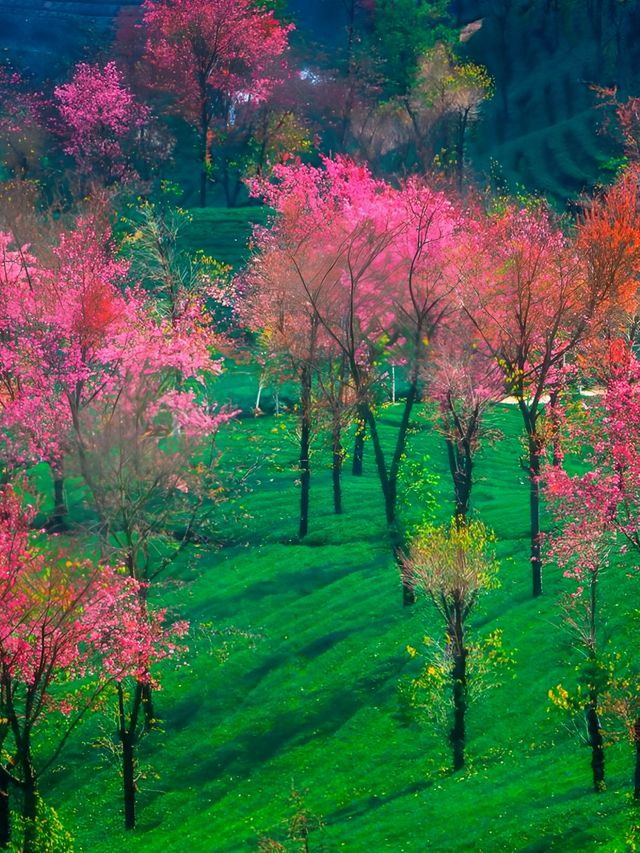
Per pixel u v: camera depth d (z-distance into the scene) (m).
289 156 151.50
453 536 49.69
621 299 62.44
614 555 60.59
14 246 83.12
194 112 157.62
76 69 172.62
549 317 62.50
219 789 51.34
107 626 48.50
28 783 42.38
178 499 62.22
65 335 66.69
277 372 80.94
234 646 61.59
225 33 150.00
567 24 198.38
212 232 133.75
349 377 72.94
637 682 47.53
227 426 91.38
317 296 68.38
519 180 161.00
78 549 49.56
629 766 43.62
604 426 51.22
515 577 62.78
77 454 58.75
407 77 167.62
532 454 61.16
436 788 46.41
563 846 37.78
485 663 50.78
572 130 169.38
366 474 83.81
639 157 120.88
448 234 70.00
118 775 53.38
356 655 58.81
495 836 39.47
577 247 63.84
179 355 63.06
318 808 47.50
